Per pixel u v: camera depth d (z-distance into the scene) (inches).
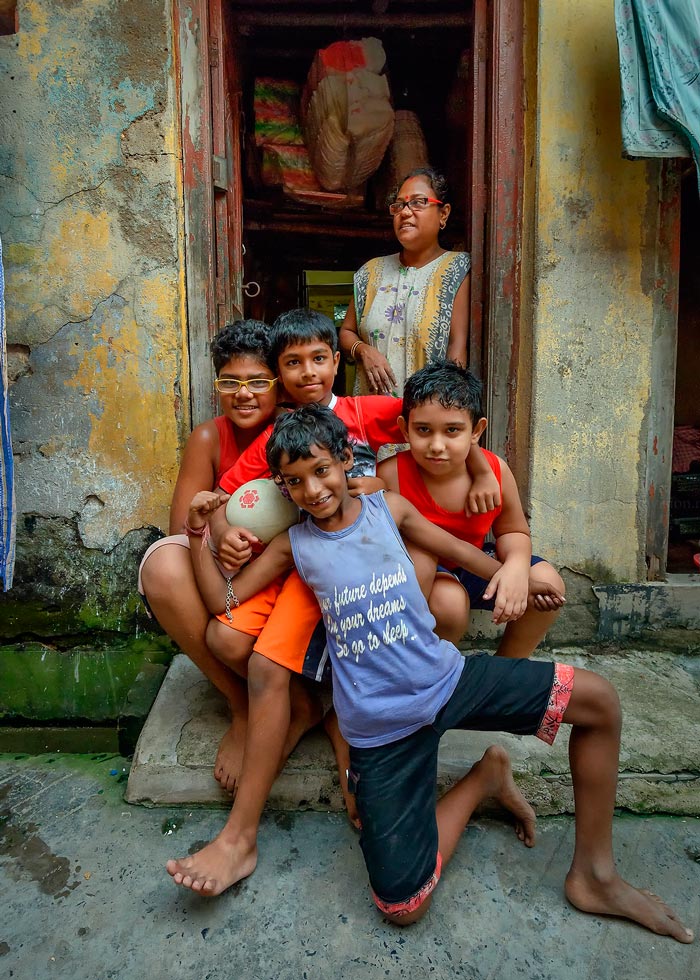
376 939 54.9
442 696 56.2
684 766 70.2
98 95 84.1
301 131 132.5
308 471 54.8
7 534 74.4
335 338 69.8
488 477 67.9
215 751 71.7
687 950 54.0
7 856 64.2
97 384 88.4
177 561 65.3
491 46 89.6
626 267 89.4
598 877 56.5
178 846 65.2
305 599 62.1
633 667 90.1
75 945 54.6
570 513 93.0
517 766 70.1
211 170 89.8
